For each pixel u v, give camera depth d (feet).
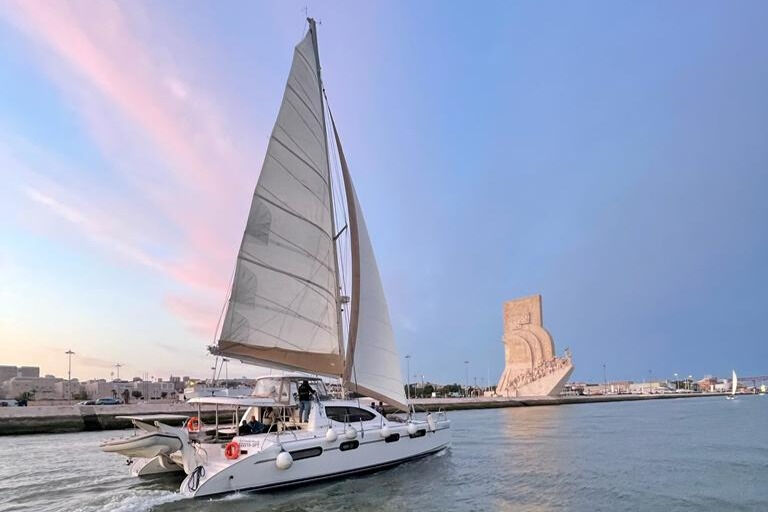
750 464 73.97
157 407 151.94
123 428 144.87
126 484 52.90
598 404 369.71
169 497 43.47
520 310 440.45
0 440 113.39
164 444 44.52
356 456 54.39
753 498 52.54
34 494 48.83
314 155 63.98
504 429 140.26
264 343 55.93
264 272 56.80
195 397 52.01
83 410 141.79
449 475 61.46
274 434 48.44
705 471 67.77
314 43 67.10
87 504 44.11
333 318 63.00
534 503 49.85
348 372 64.49
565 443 101.50
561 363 401.49
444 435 73.31
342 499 48.24
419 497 50.26
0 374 479.82
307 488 49.26
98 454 82.84
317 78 66.95
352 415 57.16
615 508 48.49
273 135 58.95
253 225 56.29
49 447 95.96
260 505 44.70
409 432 63.16
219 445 47.65
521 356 428.97
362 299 67.82
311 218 62.54
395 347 70.59
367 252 70.59
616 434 122.42
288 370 58.08
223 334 52.65
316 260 62.34
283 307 58.08
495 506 48.32
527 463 73.41
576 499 51.62
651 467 70.69
